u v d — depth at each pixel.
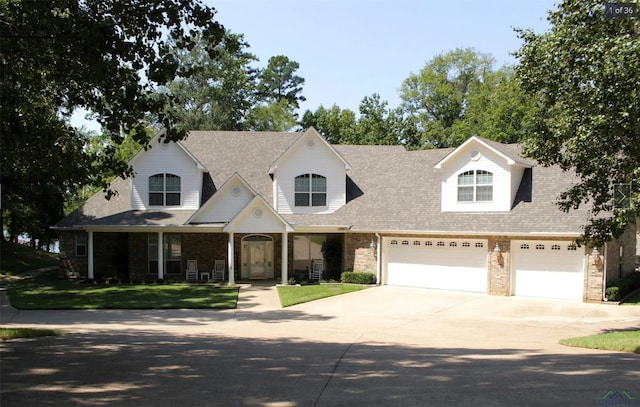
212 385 8.29
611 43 12.58
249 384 8.38
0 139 10.38
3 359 10.62
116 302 22.34
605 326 17.23
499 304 21.61
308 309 20.95
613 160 14.57
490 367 9.95
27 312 20.33
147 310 20.86
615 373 9.21
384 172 30.92
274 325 17.41
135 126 11.05
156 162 28.89
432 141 58.00
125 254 30.80
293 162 29.19
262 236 30.08
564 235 21.81
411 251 26.41
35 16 9.61
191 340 13.91
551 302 21.94
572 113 14.41
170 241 29.72
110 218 28.23
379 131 55.88
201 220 28.14
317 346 13.02
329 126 63.28
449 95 60.38
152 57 9.90
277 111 64.50
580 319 18.59
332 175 29.36
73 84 11.62
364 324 17.69
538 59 14.53
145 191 28.86
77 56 9.72
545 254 22.83
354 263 27.98
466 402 7.20
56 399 7.35
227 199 28.39
